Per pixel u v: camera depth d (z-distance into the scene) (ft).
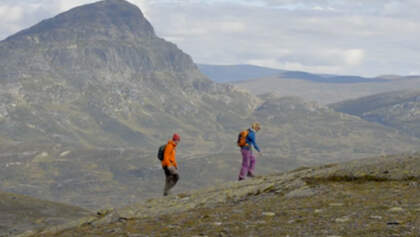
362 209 38.50
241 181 66.03
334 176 56.29
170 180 72.38
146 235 39.50
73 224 55.57
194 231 38.34
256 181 63.57
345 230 31.65
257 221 39.11
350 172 55.98
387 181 50.24
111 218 53.67
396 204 38.75
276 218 39.47
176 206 55.83
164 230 40.86
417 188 44.65
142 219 51.21
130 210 55.83
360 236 29.68
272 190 56.24
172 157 72.18
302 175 60.59
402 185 47.19
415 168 51.44
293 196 50.62
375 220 33.65
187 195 61.87
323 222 35.09
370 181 51.70
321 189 50.72
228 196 57.41
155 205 57.88
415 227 30.19
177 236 37.11
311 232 32.24
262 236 32.96
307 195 49.57
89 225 52.47
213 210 49.42
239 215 43.57
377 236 29.09
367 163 59.16
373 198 42.83
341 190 48.93
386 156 63.82
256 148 77.41
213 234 35.96
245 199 55.01
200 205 55.31
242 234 34.58
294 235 31.96
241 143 77.46
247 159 76.84
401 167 53.06
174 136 72.90
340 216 36.65
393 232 29.58
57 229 55.21
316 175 58.13
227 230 36.68
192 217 46.50
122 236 40.63
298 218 38.04
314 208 41.83
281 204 46.83
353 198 43.96
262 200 51.72
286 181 59.16
